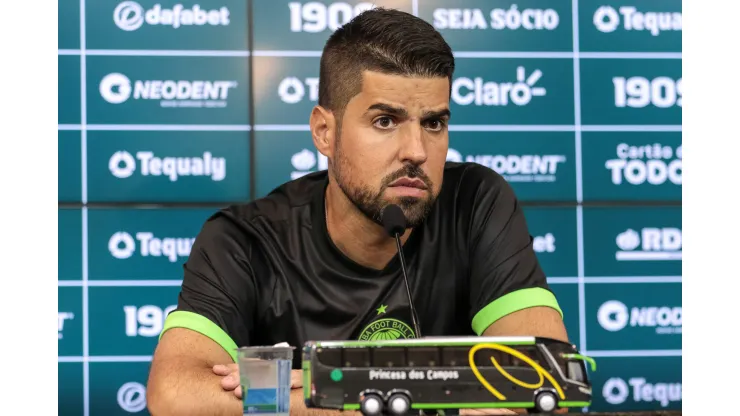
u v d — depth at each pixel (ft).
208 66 19.53
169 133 19.47
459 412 8.05
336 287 11.19
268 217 11.57
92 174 19.29
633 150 20.04
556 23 19.98
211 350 10.51
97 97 19.31
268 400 7.54
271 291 11.25
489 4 19.86
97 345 19.15
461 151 19.79
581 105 20.01
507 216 11.53
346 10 19.70
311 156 19.65
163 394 9.65
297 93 19.63
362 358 7.29
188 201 19.47
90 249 19.22
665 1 20.10
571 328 19.85
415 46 9.77
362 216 10.72
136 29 19.44
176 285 19.36
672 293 19.95
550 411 7.29
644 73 20.10
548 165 19.93
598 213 19.99
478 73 19.84
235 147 19.54
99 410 19.12
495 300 11.03
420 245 11.31
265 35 19.61
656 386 19.86
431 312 11.35
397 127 9.93
